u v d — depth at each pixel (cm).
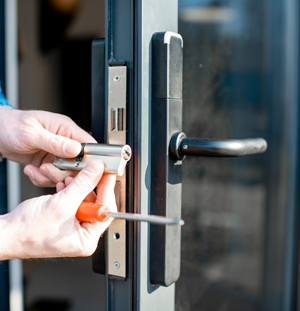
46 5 88
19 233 56
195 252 100
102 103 65
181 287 98
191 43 92
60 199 55
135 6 57
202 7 93
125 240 61
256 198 107
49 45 88
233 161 102
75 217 57
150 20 59
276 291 112
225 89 99
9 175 101
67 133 68
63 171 63
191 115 93
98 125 66
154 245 62
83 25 84
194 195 97
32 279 100
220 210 102
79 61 85
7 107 82
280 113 107
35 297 100
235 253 106
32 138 67
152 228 62
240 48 100
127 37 59
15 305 101
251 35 100
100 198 58
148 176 61
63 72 87
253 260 109
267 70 104
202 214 100
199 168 97
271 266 111
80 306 94
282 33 104
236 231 106
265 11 101
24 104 94
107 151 56
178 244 65
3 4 92
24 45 92
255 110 104
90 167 54
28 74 92
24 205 58
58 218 55
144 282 61
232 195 104
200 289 101
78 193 55
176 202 63
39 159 80
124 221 61
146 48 58
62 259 95
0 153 81
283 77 105
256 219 108
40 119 68
